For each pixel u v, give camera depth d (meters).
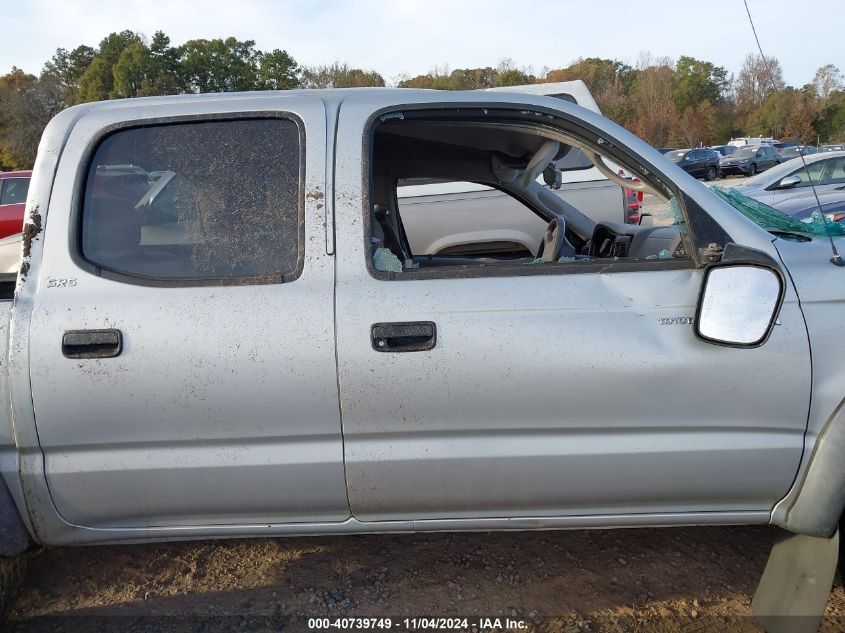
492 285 2.08
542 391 2.05
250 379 2.04
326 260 2.10
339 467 2.11
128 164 2.21
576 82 5.73
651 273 2.09
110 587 2.65
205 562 2.80
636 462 2.09
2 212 8.80
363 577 2.67
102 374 2.04
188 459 2.11
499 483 2.13
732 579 2.59
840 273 2.08
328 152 2.18
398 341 2.04
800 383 2.03
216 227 2.16
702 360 2.03
